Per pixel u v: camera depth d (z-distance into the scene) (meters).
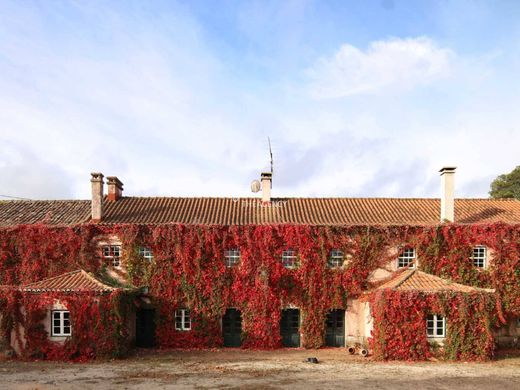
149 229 28.84
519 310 28.36
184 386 18.66
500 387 18.94
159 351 27.44
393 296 24.97
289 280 28.83
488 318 25.23
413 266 28.97
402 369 22.36
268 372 21.44
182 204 33.03
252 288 28.66
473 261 28.98
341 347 28.77
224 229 28.97
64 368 22.27
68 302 24.59
